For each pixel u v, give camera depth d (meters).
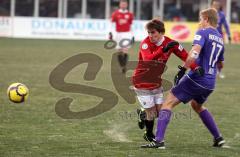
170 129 29.11
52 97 38.91
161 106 24.88
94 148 24.34
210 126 25.09
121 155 23.05
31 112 33.12
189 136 27.42
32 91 41.34
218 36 24.16
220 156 23.31
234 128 29.62
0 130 27.80
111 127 29.38
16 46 82.75
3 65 58.62
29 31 100.06
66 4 108.06
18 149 23.86
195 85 23.86
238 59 73.69
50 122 30.31
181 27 100.38
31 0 107.38
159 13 109.50
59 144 24.98
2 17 100.12
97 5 108.69
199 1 109.12
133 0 109.06
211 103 38.19
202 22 24.38
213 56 23.95
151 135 25.77
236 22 108.50
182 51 24.64
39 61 63.41
